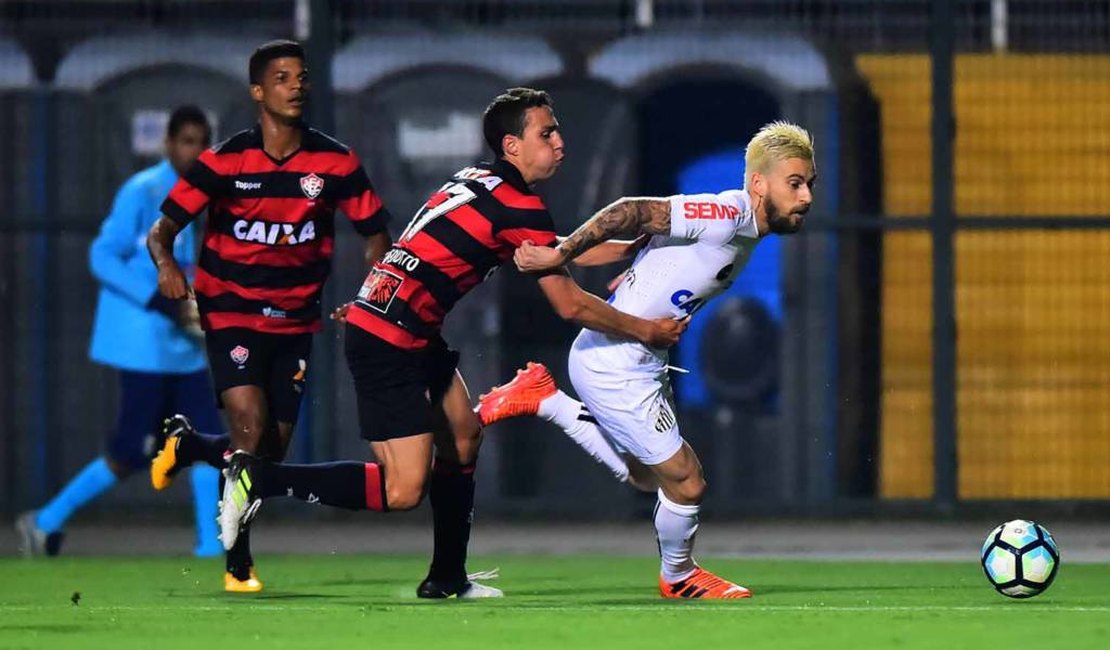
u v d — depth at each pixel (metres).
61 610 22.48
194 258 33.66
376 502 23.16
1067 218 40.03
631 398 23.47
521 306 41.03
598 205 40.34
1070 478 40.53
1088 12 40.09
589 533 39.56
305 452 40.25
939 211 40.03
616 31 40.47
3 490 41.53
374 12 40.53
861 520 40.75
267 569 31.50
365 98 40.41
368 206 25.08
